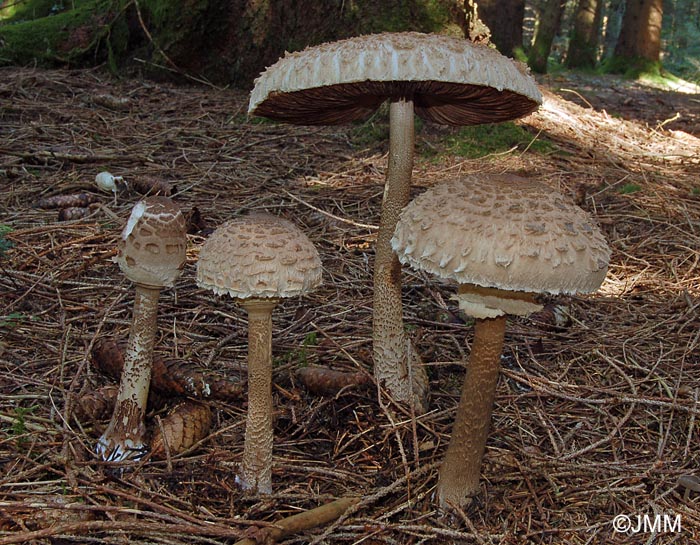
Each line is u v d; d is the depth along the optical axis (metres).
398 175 0.45
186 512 0.38
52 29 1.47
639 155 1.20
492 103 0.45
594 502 0.42
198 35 1.38
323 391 0.49
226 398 0.48
